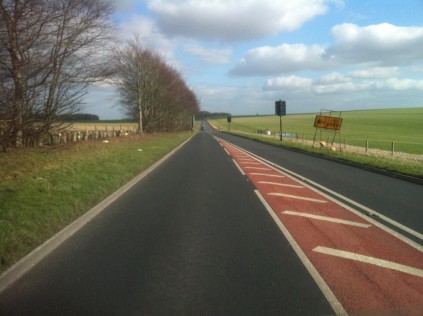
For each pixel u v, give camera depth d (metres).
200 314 4.27
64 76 17.94
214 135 74.69
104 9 21.14
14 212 7.86
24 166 13.51
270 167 19.17
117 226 7.91
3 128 15.56
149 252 6.31
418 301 4.54
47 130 18.56
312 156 26.00
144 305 4.49
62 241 6.89
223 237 7.14
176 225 7.99
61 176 12.28
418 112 138.88
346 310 4.33
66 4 17.02
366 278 5.22
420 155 28.92
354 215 8.90
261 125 118.62
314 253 6.23
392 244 6.72
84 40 18.25
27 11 14.64
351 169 18.41
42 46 16.27
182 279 5.21
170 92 64.31
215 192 11.91
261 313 4.28
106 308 4.43
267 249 6.44
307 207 9.77
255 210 9.41
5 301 4.63
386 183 13.88
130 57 48.00
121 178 13.53
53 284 5.09
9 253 5.93
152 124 56.59
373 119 104.50
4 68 14.47
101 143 26.86
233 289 4.88
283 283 5.05
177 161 22.06
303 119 147.50
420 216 8.80
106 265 5.75
